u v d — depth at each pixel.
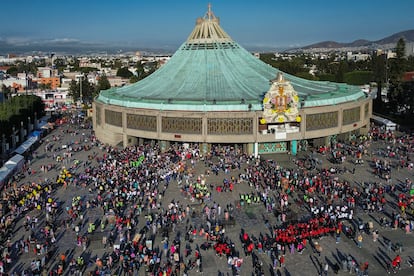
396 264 48.41
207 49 122.00
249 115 92.50
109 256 50.97
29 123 128.50
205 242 55.38
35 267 48.34
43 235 57.59
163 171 81.94
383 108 151.75
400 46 154.75
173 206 65.50
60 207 67.31
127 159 90.44
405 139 107.19
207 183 77.31
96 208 66.75
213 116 92.94
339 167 85.75
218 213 64.31
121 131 103.88
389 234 57.31
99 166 87.81
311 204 66.25
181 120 95.00
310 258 51.47
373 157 92.56
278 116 92.75
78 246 54.81
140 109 99.00
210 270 49.00
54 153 101.50
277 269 49.12
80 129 133.12
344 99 104.06
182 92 106.88
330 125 99.19
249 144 95.19
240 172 83.56
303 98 100.44
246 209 66.00
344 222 60.94
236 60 120.88
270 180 77.25
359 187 74.62
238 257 51.78
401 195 68.62
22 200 68.06
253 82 112.38
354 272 48.31
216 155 94.56
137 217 63.19
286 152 97.62
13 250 53.62
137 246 53.88
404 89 141.38
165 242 53.03
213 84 110.00
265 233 58.00
